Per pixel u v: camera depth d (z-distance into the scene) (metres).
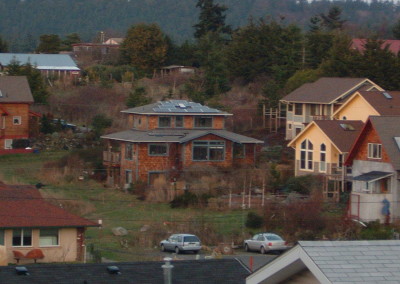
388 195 108.38
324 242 27.41
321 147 128.38
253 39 194.12
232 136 139.12
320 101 147.12
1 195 91.81
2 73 182.62
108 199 122.81
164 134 137.75
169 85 193.62
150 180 134.12
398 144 111.44
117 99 177.88
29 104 155.50
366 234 99.00
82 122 169.75
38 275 47.62
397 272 25.97
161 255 91.75
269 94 164.00
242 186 123.62
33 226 85.12
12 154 148.00
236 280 49.31
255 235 98.75
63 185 130.12
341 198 116.56
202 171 130.75
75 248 87.06
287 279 28.62
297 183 122.44
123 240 98.56
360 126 130.25
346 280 25.47
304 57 187.12
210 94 182.50
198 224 105.06
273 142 152.50
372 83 149.88
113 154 137.62
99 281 47.44
